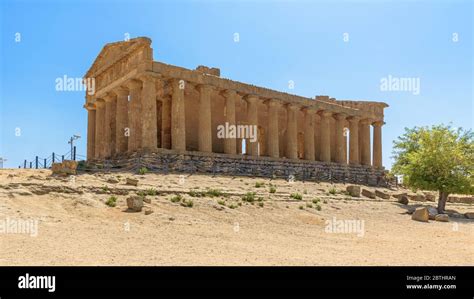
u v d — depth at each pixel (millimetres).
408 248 19234
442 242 21734
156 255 14812
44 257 13672
